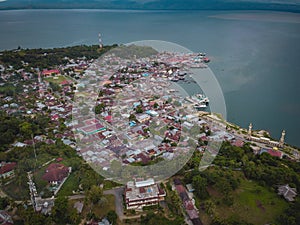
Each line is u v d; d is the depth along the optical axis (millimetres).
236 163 86750
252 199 72000
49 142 99750
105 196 72625
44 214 66125
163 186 74875
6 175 82875
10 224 64188
